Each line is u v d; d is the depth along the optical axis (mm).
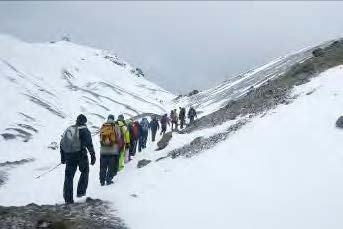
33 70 156500
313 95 20328
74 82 168500
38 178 27703
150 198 13562
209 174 15281
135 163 22484
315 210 10828
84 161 13133
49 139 59000
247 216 11148
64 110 95500
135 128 24672
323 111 17625
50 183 24812
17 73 114500
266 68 88625
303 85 23031
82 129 12883
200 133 24031
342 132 15016
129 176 18828
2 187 30078
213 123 26609
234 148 17547
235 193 12805
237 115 25234
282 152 15148
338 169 12680
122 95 156875
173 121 37188
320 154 13992
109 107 125812
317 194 11562
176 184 14953
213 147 19219
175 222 11336
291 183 12617
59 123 76125
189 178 15422
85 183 13508
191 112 38875
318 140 15078
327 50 29078
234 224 10828
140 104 146125
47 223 10422
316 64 26219
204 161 17281
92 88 157875
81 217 11438
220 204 12172
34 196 22375
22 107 78250
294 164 13867
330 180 12156
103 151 17031
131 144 24469
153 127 31672
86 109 110375
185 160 18969
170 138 24781
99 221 11344
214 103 70250
